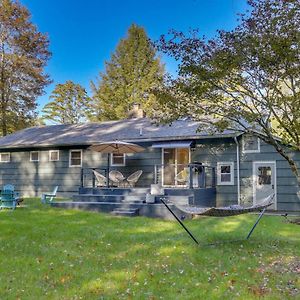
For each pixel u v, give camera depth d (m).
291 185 14.88
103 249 7.37
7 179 21.02
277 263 6.31
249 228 9.84
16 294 4.88
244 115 11.24
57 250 7.22
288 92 11.77
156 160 17.36
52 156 19.97
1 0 26.86
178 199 13.34
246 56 10.34
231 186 15.87
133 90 34.31
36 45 28.27
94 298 4.73
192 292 4.89
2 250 7.15
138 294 4.84
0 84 27.05
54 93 38.41
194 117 12.30
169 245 7.61
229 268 6.00
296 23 9.71
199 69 10.63
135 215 12.54
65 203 14.02
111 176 16.89
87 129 21.11
